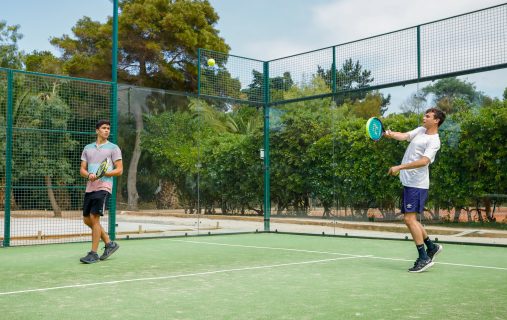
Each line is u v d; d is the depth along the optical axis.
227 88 10.04
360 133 9.35
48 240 8.12
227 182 10.51
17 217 7.70
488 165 7.74
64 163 8.02
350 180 9.52
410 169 5.19
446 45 7.96
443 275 4.93
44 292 4.03
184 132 9.73
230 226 10.53
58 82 8.07
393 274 4.98
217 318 3.19
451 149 8.11
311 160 10.12
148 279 4.65
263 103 10.59
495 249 7.27
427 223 8.38
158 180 9.32
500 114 7.52
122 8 24.23
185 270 5.21
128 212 8.88
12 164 7.62
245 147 10.78
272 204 10.65
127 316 3.24
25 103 7.88
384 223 9.03
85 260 5.67
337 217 9.70
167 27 23.53
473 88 7.77
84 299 3.76
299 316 3.25
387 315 3.28
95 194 5.79
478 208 7.84
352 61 9.16
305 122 10.17
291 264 5.68
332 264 5.69
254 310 3.41
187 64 24.48
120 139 8.79
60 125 8.02
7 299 3.76
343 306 3.54
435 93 8.17
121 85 8.84
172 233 9.50
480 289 4.20
